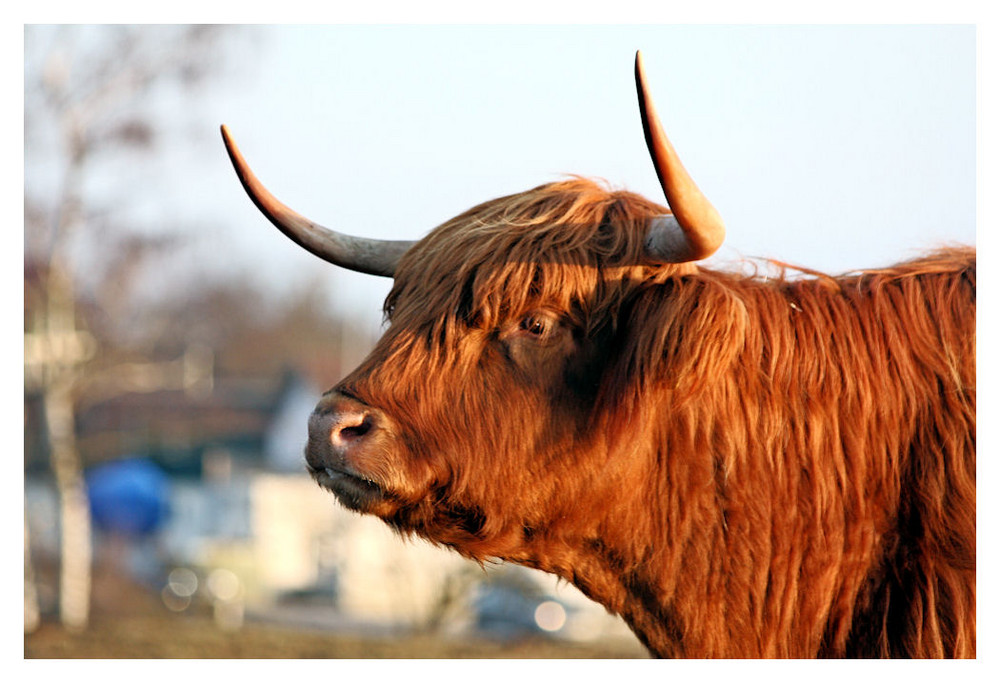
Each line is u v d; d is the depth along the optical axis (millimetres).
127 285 43969
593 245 8266
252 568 49594
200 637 27906
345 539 49094
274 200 9312
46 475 48000
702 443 8266
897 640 8117
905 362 8328
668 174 7168
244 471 75375
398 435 8008
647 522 8344
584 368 8211
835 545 8242
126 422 83562
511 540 8359
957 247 9289
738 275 8891
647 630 8617
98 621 36031
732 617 8312
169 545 56906
